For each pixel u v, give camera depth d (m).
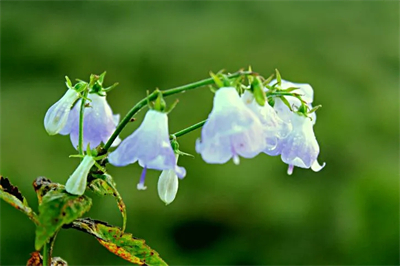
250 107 0.42
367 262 1.23
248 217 1.41
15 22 2.04
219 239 1.39
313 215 1.40
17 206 0.41
